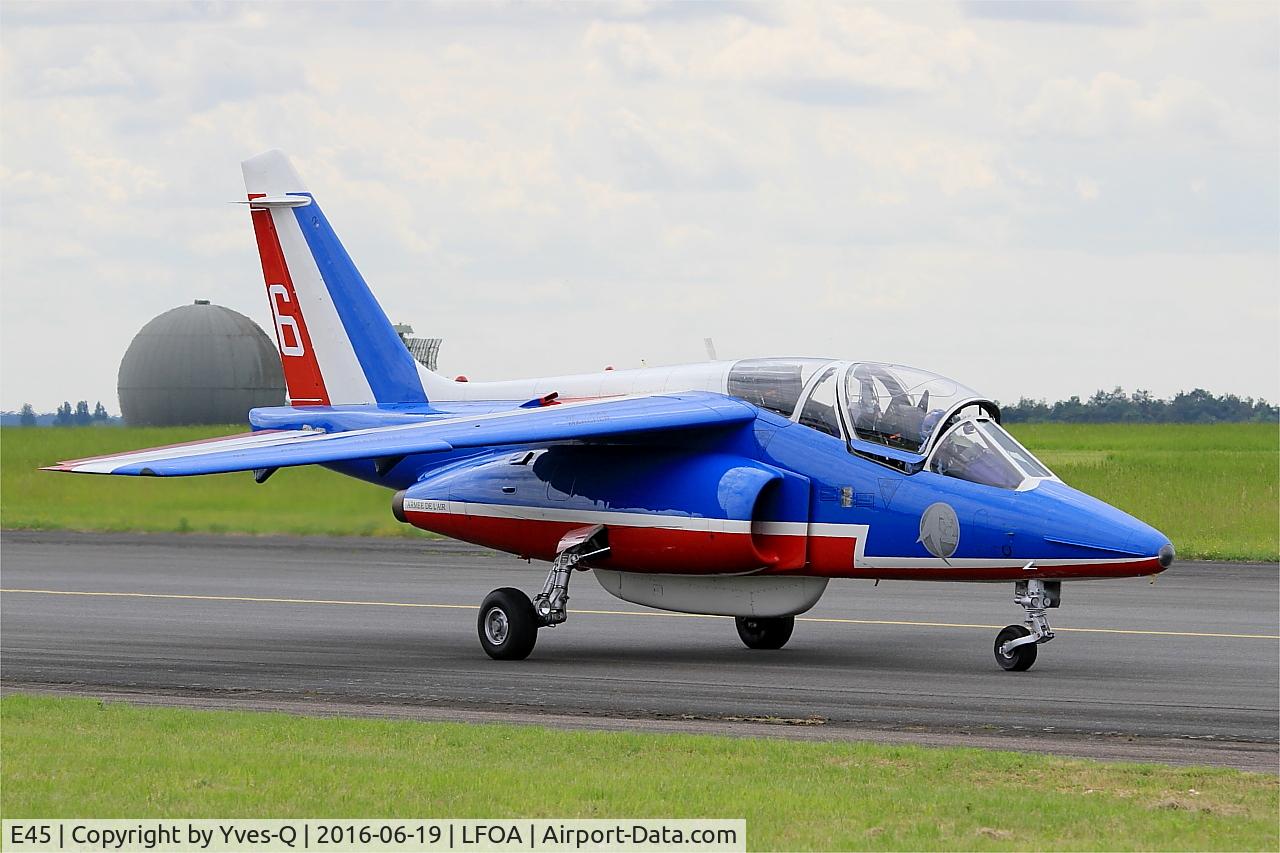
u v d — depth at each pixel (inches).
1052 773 1057.5
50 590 2600.9
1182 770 1064.8
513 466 1916.8
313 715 1363.2
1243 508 3737.7
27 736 1187.3
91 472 1726.1
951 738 1228.5
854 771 1057.5
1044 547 1567.4
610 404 1854.1
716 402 1800.0
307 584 2696.9
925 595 2466.8
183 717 1291.8
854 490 1689.2
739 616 1798.7
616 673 1631.4
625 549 1795.0
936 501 1633.9
